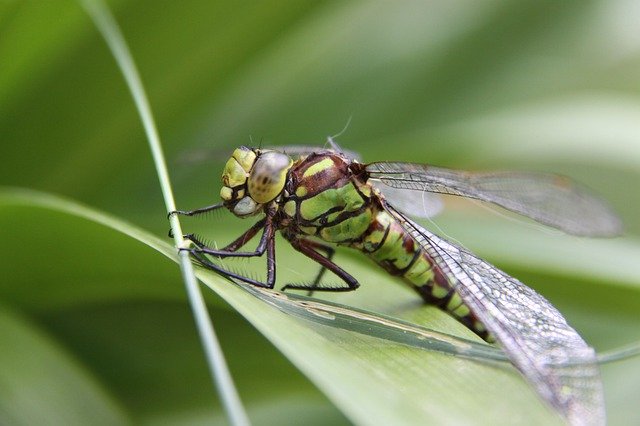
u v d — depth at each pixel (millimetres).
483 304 353
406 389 324
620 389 402
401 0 398
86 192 379
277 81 391
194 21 373
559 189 362
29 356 358
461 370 334
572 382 335
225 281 344
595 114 393
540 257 370
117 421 361
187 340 367
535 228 373
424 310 368
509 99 392
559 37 397
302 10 378
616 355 339
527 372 334
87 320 365
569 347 342
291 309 344
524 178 362
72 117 374
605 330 383
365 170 367
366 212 367
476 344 344
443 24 396
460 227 378
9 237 352
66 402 358
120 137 377
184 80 378
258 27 377
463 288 355
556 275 370
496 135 388
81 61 370
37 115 372
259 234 380
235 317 365
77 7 362
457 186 364
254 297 339
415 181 366
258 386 370
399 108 390
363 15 396
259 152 364
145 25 372
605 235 364
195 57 377
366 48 394
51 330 365
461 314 371
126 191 380
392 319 349
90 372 365
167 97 379
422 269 369
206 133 385
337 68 392
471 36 395
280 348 322
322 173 365
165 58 375
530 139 388
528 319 350
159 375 367
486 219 381
